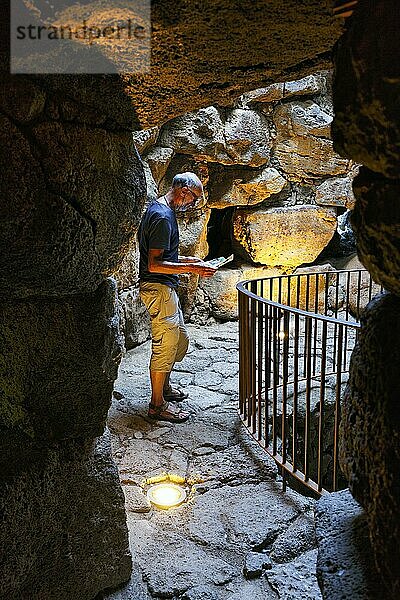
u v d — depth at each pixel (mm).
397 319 875
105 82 1428
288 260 6648
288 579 2355
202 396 4316
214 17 1122
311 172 6496
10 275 1366
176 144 5688
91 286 1649
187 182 3645
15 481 1656
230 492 3037
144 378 4695
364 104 752
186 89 1563
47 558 1832
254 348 3420
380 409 859
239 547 2574
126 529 2146
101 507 2033
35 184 1269
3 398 1553
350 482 972
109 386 1855
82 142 1426
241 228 6551
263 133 6184
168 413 3879
